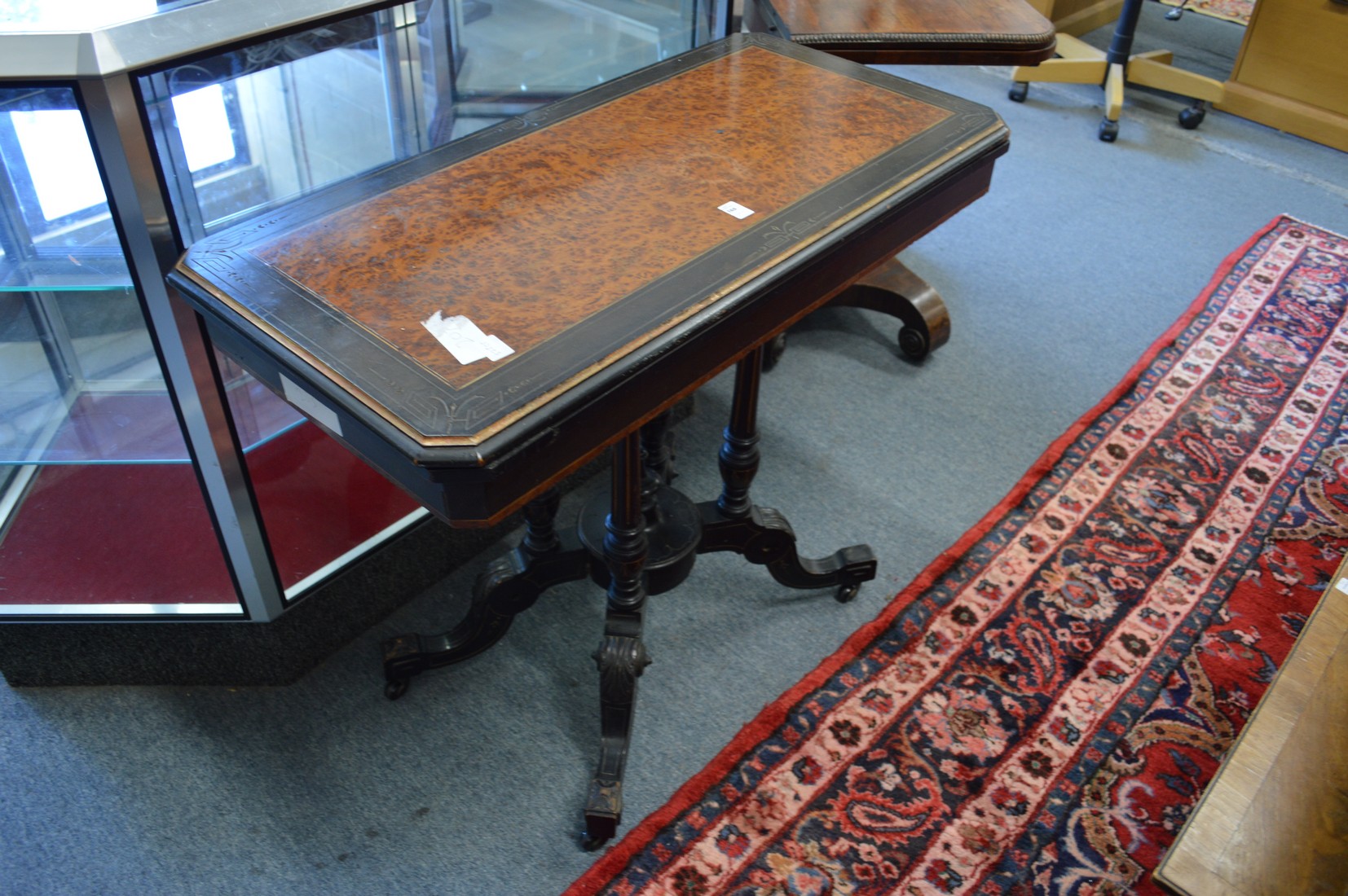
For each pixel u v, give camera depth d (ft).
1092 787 5.03
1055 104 11.57
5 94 3.57
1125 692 5.48
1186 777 5.08
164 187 3.86
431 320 3.37
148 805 4.87
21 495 5.07
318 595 5.30
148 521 5.10
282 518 5.32
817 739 5.21
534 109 4.72
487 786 5.00
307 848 4.73
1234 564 6.24
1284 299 8.49
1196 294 8.59
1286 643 5.77
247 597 5.02
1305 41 10.58
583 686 5.49
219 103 4.10
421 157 4.27
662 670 5.56
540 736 5.23
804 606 5.96
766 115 4.64
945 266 8.89
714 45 5.31
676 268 3.63
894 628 5.79
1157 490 6.73
